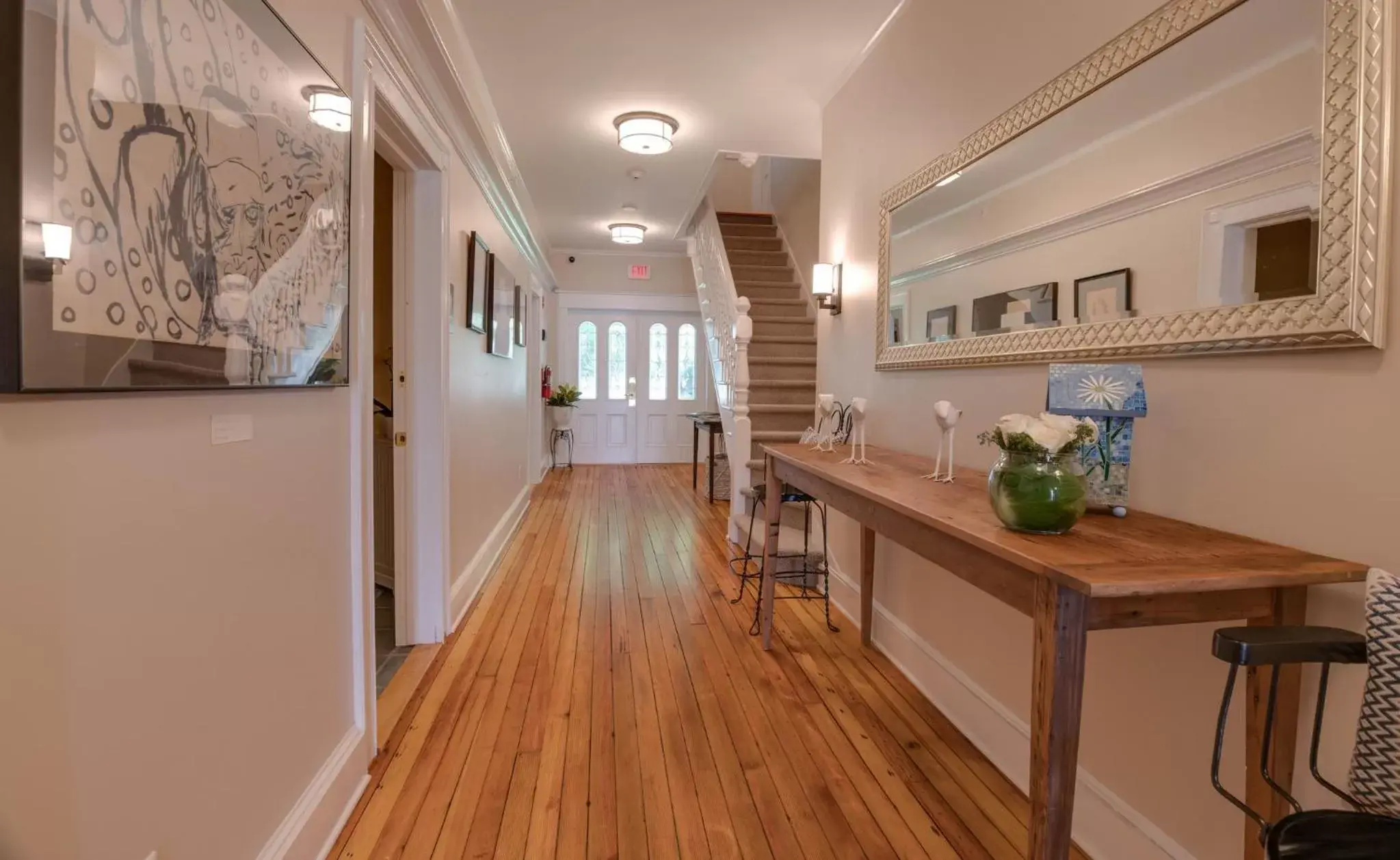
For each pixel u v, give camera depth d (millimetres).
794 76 3113
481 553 3469
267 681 1288
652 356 8328
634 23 2664
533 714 2150
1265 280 1157
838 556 3193
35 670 758
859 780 1827
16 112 692
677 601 3252
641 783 1799
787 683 2396
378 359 3318
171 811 1001
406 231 2561
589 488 6527
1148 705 1414
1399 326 980
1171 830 1358
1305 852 860
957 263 2119
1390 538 999
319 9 1489
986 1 1982
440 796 1726
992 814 1690
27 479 747
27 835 749
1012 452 1253
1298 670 1112
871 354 2801
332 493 1601
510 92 3322
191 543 1049
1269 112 1146
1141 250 1414
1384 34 983
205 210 1011
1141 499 1453
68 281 759
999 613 1918
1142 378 1406
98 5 793
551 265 7914
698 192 5191
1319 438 1092
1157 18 1362
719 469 6418
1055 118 1672
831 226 3303
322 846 1496
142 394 932
